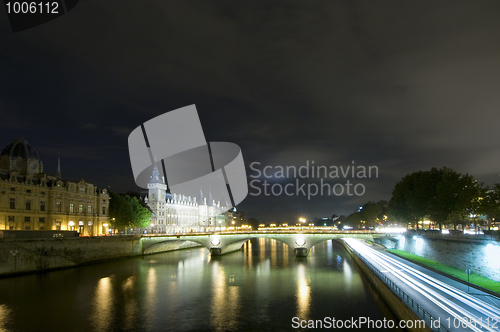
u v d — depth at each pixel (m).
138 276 100.00
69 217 135.38
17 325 58.06
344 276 99.81
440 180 124.88
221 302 72.12
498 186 96.94
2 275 89.75
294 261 137.50
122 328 57.34
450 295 54.34
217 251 157.50
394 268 85.12
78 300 72.88
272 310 66.19
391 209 155.00
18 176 120.31
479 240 72.94
